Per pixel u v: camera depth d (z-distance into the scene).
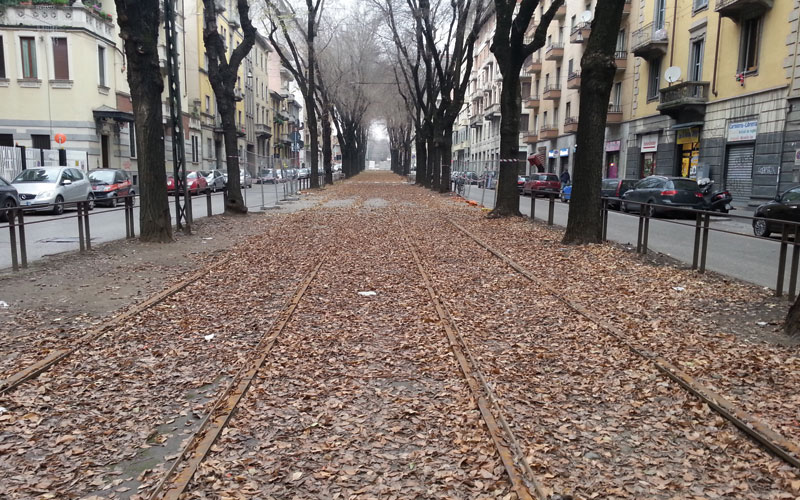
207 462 3.96
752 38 25.64
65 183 22.22
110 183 26.19
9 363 5.78
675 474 3.86
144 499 3.53
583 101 13.34
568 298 8.43
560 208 27.14
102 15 34.34
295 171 41.34
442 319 7.37
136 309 7.75
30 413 4.72
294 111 105.12
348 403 4.97
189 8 49.06
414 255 12.27
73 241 14.46
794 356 5.90
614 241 14.21
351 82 49.91
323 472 3.86
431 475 3.85
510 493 3.59
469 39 32.72
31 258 11.76
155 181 13.84
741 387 5.22
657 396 5.11
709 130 28.39
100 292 8.84
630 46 37.06
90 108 33.28
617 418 4.70
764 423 4.45
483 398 4.93
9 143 32.38
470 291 9.02
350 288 9.28
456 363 5.88
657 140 33.53
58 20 32.06
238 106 61.75
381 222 19.42
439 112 36.31
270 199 31.64
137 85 13.33
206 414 4.74
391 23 35.31
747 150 25.91
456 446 4.22
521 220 19.34
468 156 85.56
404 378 5.53
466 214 22.39
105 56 35.00
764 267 11.32
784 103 23.27
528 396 5.06
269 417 4.69
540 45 19.00
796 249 7.81
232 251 13.01
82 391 5.21
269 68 85.06
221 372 5.67
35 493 3.63
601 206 13.80
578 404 4.96
